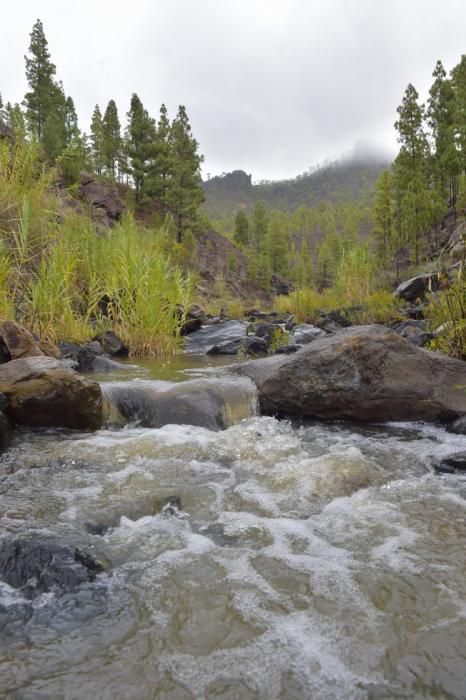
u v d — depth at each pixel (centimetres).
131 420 584
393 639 214
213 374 773
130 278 1073
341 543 299
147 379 735
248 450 469
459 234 799
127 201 4778
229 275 5750
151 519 330
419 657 203
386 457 454
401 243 2916
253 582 257
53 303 907
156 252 1169
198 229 5484
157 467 424
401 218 3272
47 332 896
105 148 5288
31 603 232
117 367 857
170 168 4831
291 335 1307
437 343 725
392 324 1360
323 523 326
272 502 359
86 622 223
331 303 1873
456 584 254
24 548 264
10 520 319
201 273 4653
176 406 577
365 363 577
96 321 1109
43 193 1040
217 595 246
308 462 433
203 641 213
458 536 306
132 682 189
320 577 262
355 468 417
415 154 3519
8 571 249
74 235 1105
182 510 345
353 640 214
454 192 3706
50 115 3975
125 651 206
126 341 1072
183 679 191
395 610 234
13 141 1102
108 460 435
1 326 635
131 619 226
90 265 1097
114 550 288
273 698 182
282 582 258
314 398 585
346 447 481
